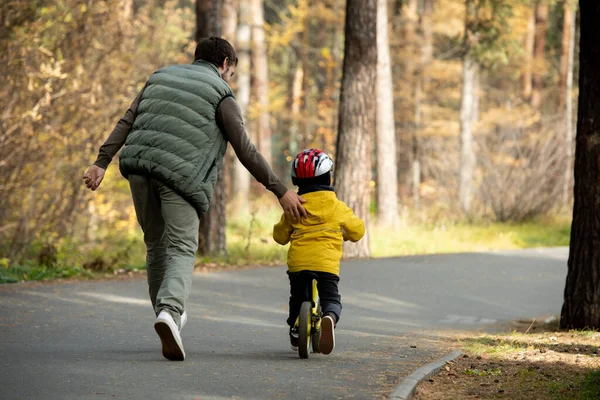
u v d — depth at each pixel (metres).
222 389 7.93
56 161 25.42
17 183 24.28
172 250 9.14
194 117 9.10
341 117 25.36
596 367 9.92
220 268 22.20
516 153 39.91
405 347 11.33
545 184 38.81
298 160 9.96
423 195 46.56
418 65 53.72
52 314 13.62
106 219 28.69
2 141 23.03
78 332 11.78
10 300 15.05
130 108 9.52
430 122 54.31
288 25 56.09
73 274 20.09
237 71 47.88
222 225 25.78
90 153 26.09
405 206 40.94
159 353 9.91
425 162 46.59
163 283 8.99
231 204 43.31
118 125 9.47
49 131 24.19
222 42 9.66
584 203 13.17
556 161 39.41
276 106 52.88
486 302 17.41
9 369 8.70
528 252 25.78
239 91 48.09
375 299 17.53
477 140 41.62
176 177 9.00
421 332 13.64
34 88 23.36
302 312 9.57
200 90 9.18
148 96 9.29
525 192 38.31
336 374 8.84
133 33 26.84
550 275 21.05
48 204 25.42
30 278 19.39
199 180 9.09
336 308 9.71
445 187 41.88
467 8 40.34
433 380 9.02
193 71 9.35
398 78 55.81
